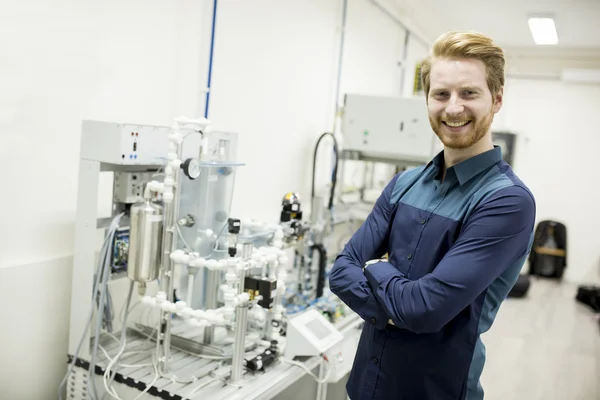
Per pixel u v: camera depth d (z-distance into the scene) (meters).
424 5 5.09
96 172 1.82
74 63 2.05
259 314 1.91
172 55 2.49
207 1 2.64
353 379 1.44
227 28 2.82
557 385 3.55
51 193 2.03
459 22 5.64
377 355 1.35
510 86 6.84
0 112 1.82
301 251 2.87
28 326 1.96
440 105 1.20
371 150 3.76
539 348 4.25
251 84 3.10
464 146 1.19
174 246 1.76
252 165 3.20
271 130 3.36
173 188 1.73
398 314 1.20
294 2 3.41
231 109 2.95
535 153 6.81
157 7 2.38
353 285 1.34
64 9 1.98
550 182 6.77
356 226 4.54
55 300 2.05
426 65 1.26
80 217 1.87
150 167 2.05
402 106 3.65
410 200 1.36
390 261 1.38
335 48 4.05
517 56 6.79
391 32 5.19
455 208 1.25
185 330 2.17
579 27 5.27
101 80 2.17
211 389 1.74
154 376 1.79
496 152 1.23
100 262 1.81
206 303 2.04
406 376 1.31
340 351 2.35
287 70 3.45
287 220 2.29
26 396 1.99
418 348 1.29
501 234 1.14
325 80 3.98
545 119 6.73
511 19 5.27
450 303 1.14
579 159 6.62
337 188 4.33
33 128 1.93
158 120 2.47
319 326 2.17
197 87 2.67
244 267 1.74
